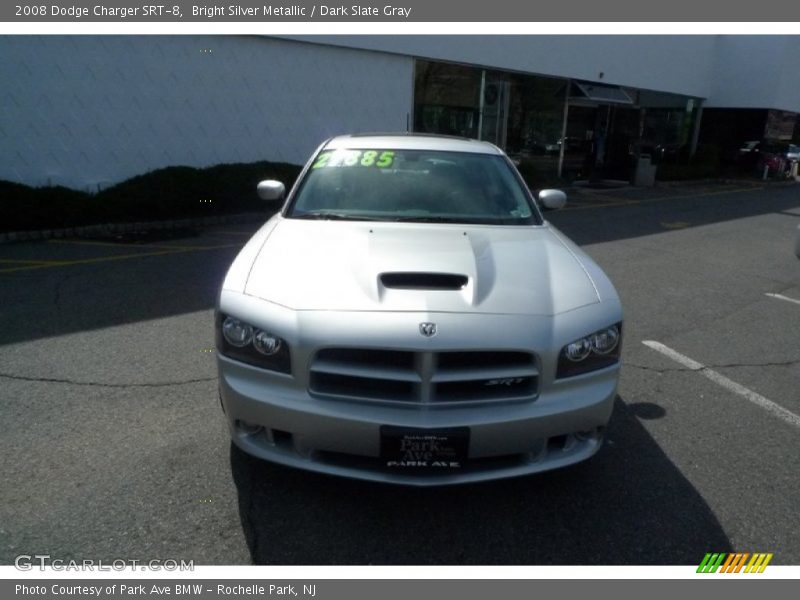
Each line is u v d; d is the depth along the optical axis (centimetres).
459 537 278
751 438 373
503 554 269
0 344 470
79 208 876
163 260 743
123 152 962
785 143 2408
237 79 1049
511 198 413
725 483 325
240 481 308
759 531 288
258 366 273
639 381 451
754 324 595
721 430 382
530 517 293
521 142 1597
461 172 424
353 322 263
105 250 790
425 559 265
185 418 366
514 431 266
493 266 312
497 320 270
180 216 977
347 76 1177
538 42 1503
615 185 1906
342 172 417
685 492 316
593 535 282
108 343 477
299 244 330
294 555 264
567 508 300
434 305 272
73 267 700
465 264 305
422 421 260
